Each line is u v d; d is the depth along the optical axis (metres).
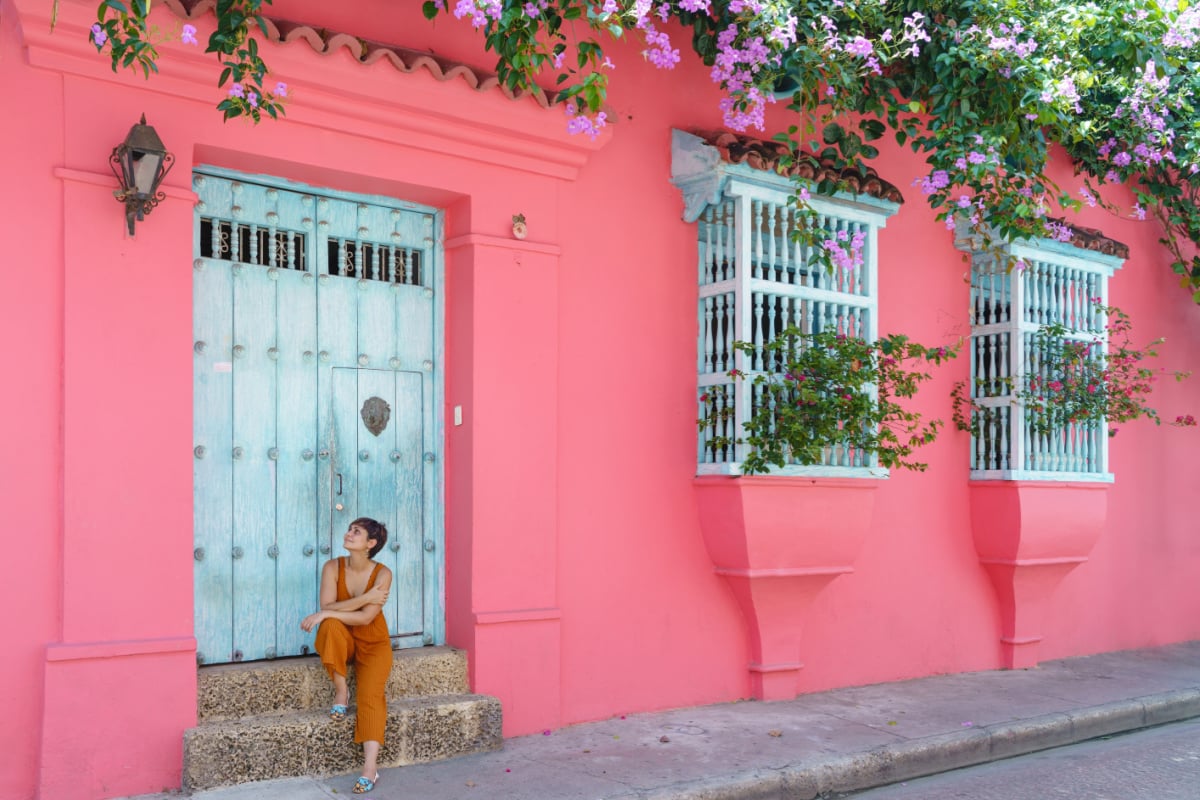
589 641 6.71
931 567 8.52
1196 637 10.63
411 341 6.46
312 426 6.07
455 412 6.44
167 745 5.13
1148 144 8.66
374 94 5.76
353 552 5.63
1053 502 8.70
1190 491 10.67
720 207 7.23
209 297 5.75
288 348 6.00
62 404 4.98
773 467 6.93
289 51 5.45
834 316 7.39
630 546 6.94
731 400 7.08
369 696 5.40
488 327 6.34
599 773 5.60
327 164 5.80
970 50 6.93
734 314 7.12
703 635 7.24
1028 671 8.80
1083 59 7.34
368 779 5.23
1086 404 8.72
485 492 6.30
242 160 5.66
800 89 6.95
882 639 8.16
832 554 7.34
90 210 5.07
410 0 6.20
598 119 5.96
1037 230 7.55
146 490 5.17
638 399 7.04
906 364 8.40
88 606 4.99
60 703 4.87
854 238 7.27
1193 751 6.86
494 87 6.15
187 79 5.31
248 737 5.22
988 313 8.96
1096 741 7.27
